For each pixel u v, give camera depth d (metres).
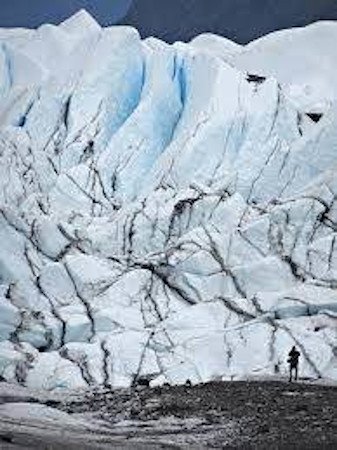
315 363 49.28
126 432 29.62
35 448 22.59
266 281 60.94
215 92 80.44
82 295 63.31
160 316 60.44
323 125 75.38
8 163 80.44
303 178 74.00
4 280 67.31
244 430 29.27
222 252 64.06
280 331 52.47
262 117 77.69
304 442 26.75
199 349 52.50
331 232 64.94
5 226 70.00
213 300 58.97
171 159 77.50
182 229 70.69
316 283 57.50
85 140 82.94
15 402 38.56
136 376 52.38
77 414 34.31
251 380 43.56
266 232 65.19
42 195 77.44
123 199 79.19
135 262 66.06
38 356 55.81
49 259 69.62
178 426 30.53
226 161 76.62
